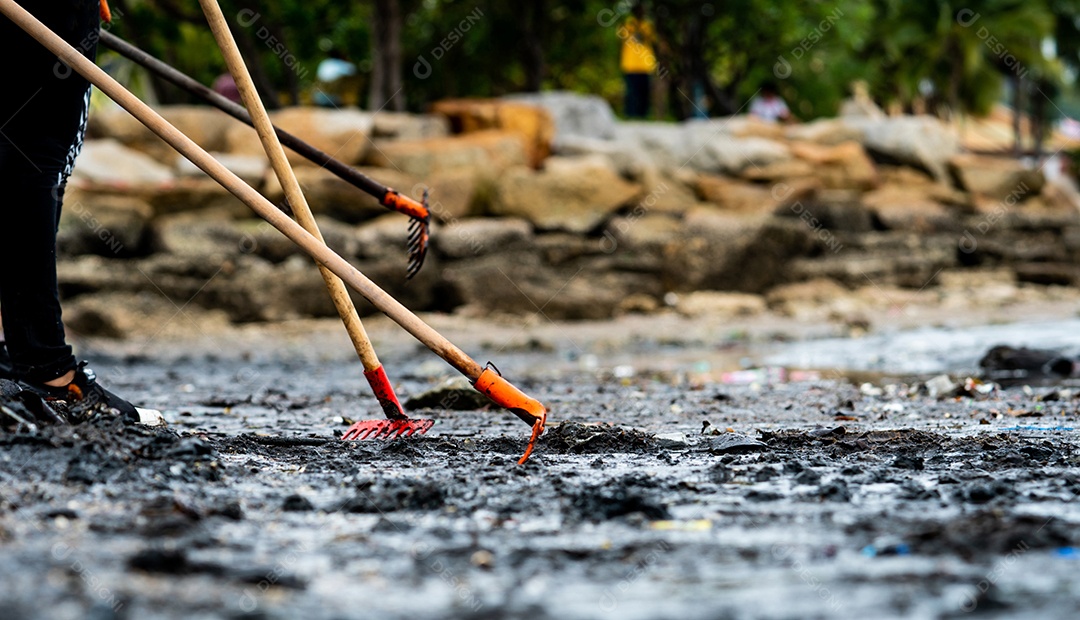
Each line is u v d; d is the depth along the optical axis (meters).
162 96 42.84
